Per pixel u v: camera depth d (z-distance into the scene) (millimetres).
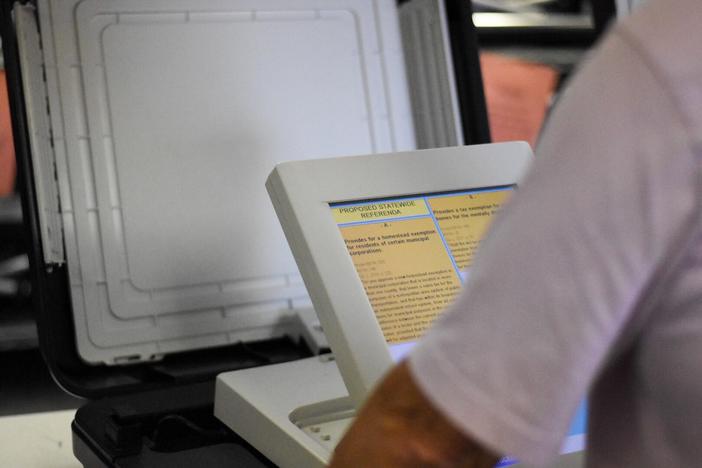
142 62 1364
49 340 1288
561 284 495
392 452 521
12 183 2967
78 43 1334
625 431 586
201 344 1372
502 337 501
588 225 494
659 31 507
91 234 1327
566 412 509
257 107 1418
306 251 926
